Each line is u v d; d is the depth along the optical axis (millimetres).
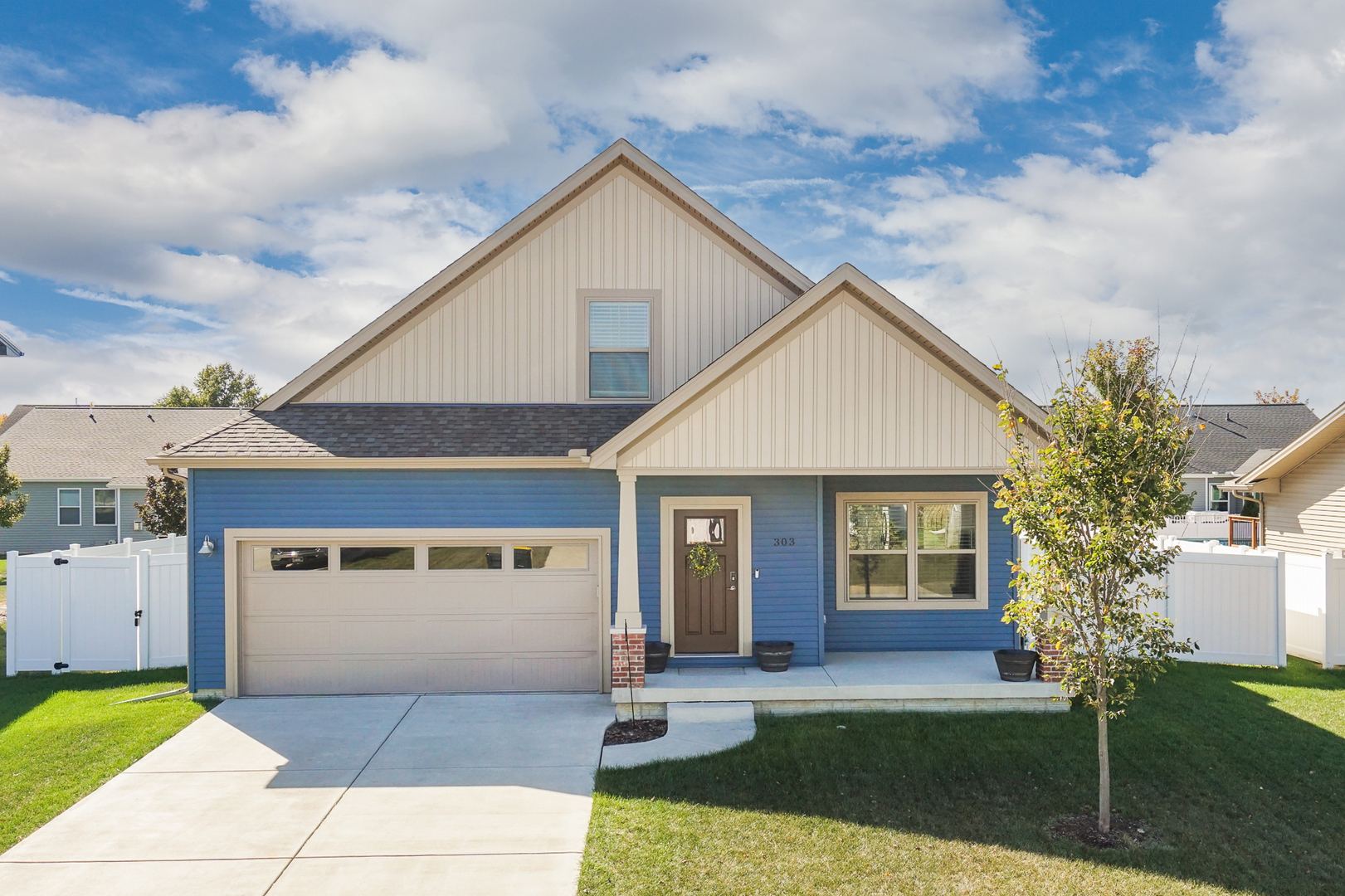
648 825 7574
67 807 8062
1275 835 7371
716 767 8891
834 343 10797
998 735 9773
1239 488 20172
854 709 10789
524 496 11977
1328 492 18062
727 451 10727
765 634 12180
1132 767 8805
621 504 10875
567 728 10320
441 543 12000
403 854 7102
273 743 9820
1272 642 12789
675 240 13500
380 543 11945
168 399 52875
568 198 13430
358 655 11914
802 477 12242
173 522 23234
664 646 11688
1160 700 10906
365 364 13273
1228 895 6422
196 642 11773
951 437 10852
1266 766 8758
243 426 12422
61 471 29984
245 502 11805
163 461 11383
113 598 13188
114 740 9844
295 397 13164
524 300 13383
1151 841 7281
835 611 12938
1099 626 7602
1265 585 12812
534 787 8469
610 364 13484
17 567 13086
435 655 11977
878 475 11562
